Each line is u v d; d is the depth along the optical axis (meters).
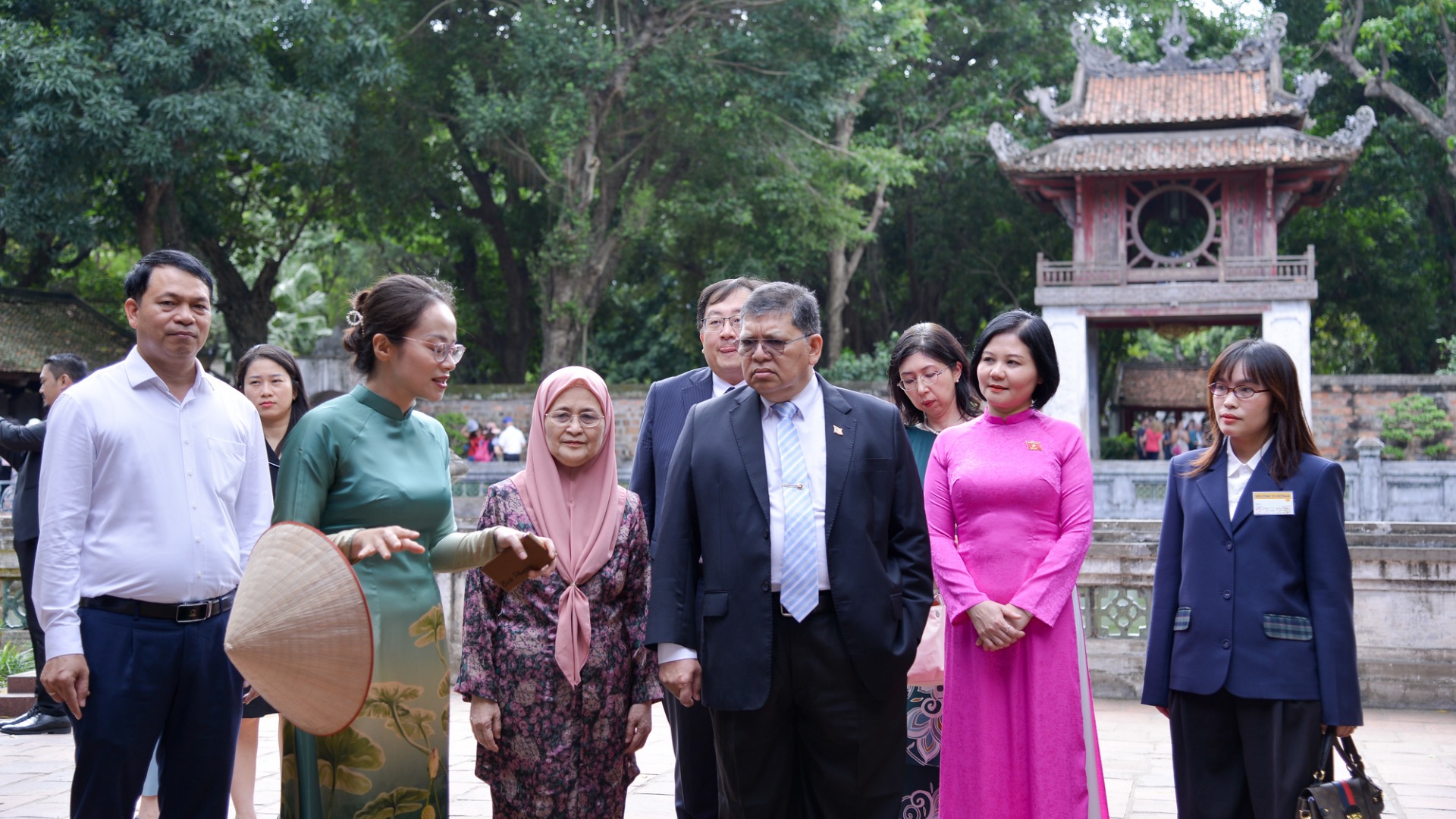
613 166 23.83
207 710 3.36
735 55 21.84
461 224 27.55
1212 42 29.44
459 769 5.49
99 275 28.23
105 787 3.21
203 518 3.38
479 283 30.84
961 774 3.67
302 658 2.84
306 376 24.89
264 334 26.11
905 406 4.40
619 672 3.41
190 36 18.53
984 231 29.45
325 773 3.11
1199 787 3.58
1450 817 4.65
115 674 3.21
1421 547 7.14
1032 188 22.61
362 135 23.31
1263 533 3.54
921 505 3.34
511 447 22.47
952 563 3.67
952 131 26.73
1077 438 3.77
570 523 3.40
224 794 3.41
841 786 3.17
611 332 33.50
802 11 21.25
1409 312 28.55
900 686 3.20
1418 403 21.39
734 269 25.06
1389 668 6.91
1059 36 28.56
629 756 3.48
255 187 26.17
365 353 3.30
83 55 18.11
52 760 5.64
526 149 23.34
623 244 24.03
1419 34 25.38
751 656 3.13
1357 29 26.53
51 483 3.21
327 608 2.84
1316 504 3.50
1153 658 3.73
